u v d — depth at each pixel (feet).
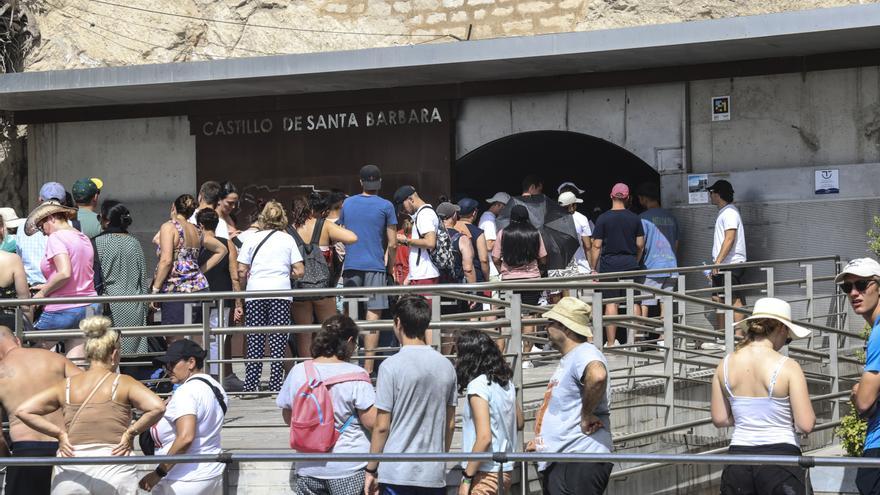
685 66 47.11
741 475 21.49
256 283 33.12
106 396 23.63
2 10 55.52
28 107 54.29
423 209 36.06
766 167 46.57
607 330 42.83
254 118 52.11
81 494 23.27
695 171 47.57
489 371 23.76
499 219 42.86
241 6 55.42
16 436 24.71
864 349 40.86
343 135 51.01
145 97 51.75
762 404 21.61
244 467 25.43
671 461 19.26
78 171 54.70
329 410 23.36
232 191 36.81
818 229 45.62
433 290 27.04
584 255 42.68
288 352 36.55
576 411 23.75
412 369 23.07
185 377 24.56
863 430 33.30
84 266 31.09
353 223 34.68
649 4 50.14
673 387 32.55
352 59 45.62
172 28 55.83
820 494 25.20
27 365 24.84
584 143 60.39
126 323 32.30
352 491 23.26
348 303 35.50
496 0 51.98
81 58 56.29
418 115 50.11
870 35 41.34
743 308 35.40
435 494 23.17
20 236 33.68
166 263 32.91
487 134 49.80
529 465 25.22
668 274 40.96
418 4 53.11
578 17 50.98
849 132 45.39
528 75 48.52
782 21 40.75
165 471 24.04
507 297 35.29
